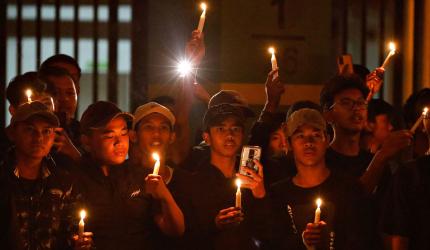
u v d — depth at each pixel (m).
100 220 6.12
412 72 10.01
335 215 6.06
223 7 9.94
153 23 9.99
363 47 10.14
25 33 15.08
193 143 8.94
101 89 15.63
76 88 7.87
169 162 6.98
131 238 6.19
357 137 6.97
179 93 7.51
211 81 9.94
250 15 9.96
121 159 6.31
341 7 10.23
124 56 15.17
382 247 6.47
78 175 6.19
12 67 14.72
